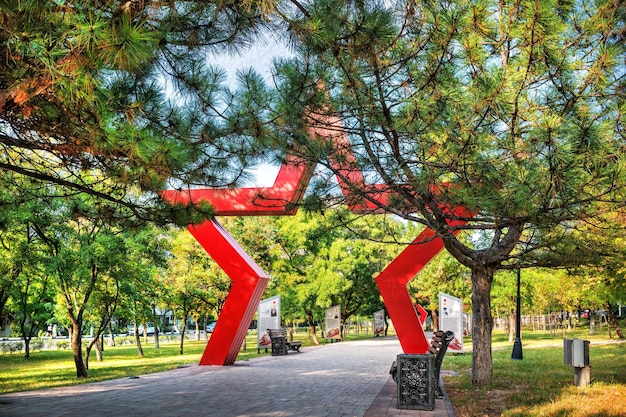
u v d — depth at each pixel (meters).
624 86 7.37
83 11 4.43
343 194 10.52
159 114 6.56
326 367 16.92
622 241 11.92
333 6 5.39
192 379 13.57
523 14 6.78
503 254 11.34
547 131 6.34
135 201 8.65
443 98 7.03
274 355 23.11
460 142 7.29
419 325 16.81
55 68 4.14
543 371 14.02
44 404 9.40
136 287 20.61
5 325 48.34
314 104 7.64
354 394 10.70
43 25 4.27
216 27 5.84
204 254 28.16
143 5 4.53
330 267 35.34
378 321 48.28
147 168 6.07
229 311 17.55
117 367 20.41
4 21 4.17
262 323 25.78
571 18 7.51
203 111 7.00
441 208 9.67
